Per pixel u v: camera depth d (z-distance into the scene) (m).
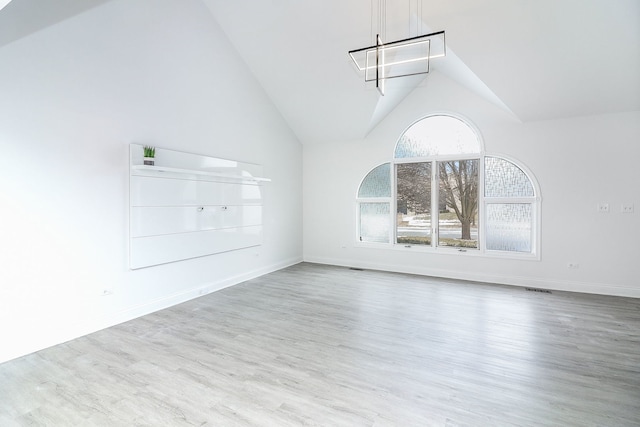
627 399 2.04
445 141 5.39
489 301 4.06
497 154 4.95
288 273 5.63
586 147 4.41
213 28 4.43
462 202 5.31
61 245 2.85
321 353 2.67
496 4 3.22
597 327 3.22
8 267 2.53
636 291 4.21
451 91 5.24
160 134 3.72
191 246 4.11
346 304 3.95
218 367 2.44
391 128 5.76
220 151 4.59
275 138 5.81
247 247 5.14
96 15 3.08
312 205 6.61
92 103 3.06
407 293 4.42
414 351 2.71
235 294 4.37
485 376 2.32
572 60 3.61
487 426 1.79
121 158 3.32
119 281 3.32
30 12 2.62
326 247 6.48
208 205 4.36
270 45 4.59
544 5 3.11
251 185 5.19
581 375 2.33
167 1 3.79
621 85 3.81
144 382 2.23
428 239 5.59
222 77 4.61
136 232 3.43
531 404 2.00
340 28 4.07
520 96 4.28
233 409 1.94
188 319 3.44
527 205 4.86
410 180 5.72
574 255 4.52
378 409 1.95
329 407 1.96
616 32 3.20
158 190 3.67
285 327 3.23
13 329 2.56
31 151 2.65
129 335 3.02
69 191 2.90
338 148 6.29
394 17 3.73
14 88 2.54
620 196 4.26
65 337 2.88
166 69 3.79
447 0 3.32
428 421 1.84
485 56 3.81
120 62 3.30
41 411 1.91
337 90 5.02
